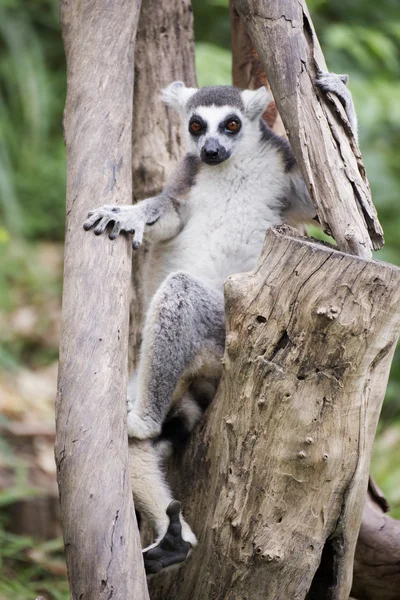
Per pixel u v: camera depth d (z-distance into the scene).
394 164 19.45
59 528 13.35
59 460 7.22
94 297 7.85
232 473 7.86
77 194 8.52
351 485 7.64
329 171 8.06
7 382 17.06
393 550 9.87
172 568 8.45
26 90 21.11
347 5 20.78
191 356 8.97
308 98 8.26
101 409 7.30
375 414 7.74
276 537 7.70
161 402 8.83
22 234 21.00
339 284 7.23
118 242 8.39
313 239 8.14
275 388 7.50
